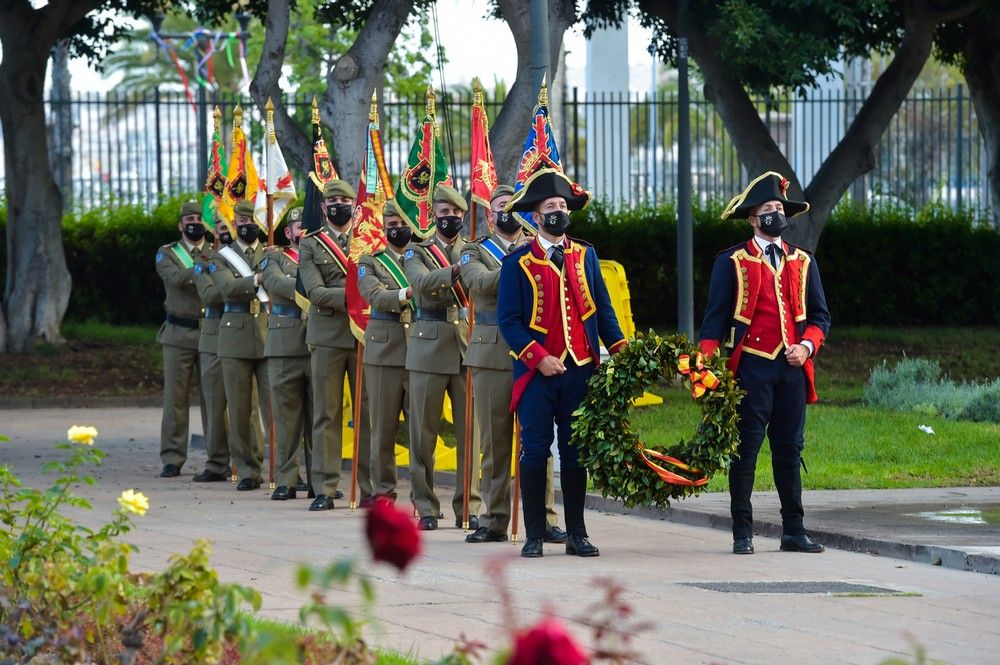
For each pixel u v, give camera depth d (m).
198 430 26.55
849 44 32.16
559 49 24.92
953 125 54.44
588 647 9.90
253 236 19.88
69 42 35.69
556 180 14.29
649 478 13.98
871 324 37.84
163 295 39.84
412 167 16.95
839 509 16.28
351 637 7.58
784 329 14.41
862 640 10.31
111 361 34.72
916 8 30.28
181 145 41.50
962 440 21.38
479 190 17.28
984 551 13.48
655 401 25.77
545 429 14.18
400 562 5.37
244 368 19.61
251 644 7.03
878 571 13.30
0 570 9.47
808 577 12.92
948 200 40.06
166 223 39.62
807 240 31.45
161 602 7.98
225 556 13.80
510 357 14.91
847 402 26.45
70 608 8.92
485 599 11.65
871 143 31.23
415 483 16.28
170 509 17.38
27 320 35.22
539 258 14.23
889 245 37.53
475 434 16.48
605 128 41.62
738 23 26.66
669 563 13.73
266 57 24.55
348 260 17.36
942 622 10.98
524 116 24.66
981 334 36.19
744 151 30.92
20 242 35.34
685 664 9.54
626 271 37.47
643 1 30.38
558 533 15.19
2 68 34.75
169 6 36.25
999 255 37.72
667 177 48.84
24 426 27.22
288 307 18.48
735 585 12.46
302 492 19.30
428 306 16.08
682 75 28.23
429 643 10.00
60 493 10.35
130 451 23.64
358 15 31.62
